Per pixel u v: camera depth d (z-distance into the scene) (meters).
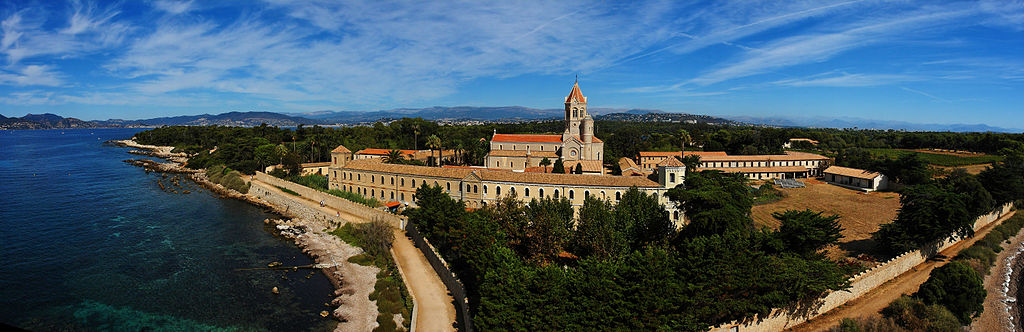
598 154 161.00
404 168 119.81
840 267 69.50
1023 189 112.81
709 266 55.91
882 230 83.50
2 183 163.25
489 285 54.62
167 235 102.75
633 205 82.06
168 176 188.75
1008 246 91.69
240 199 144.50
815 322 59.72
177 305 69.12
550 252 72.06
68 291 73.00
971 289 62.50
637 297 50.78
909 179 140.75
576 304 51.97
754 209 120.94
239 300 71.00
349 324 63.12
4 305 67.94
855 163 167.25
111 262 85.38
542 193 101.81
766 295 54.56
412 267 80.06
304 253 92.06
